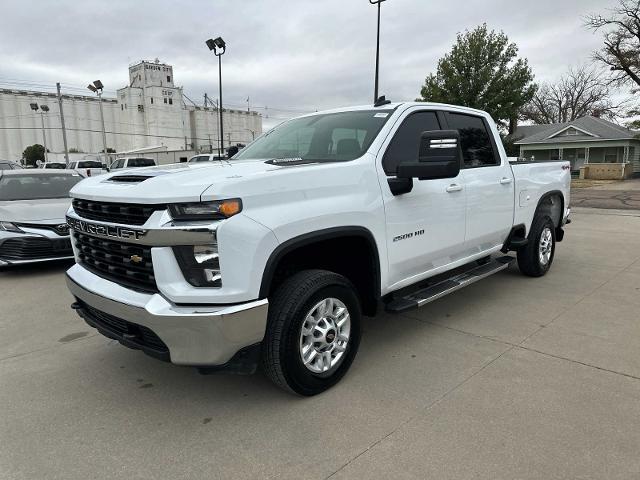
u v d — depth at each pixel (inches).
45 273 276.1
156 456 103.0
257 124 3727.9
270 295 127.3
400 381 133.0
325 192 122.0
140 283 112.3
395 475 94.7
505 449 101.6
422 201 151.1
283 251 110.4
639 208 581.6
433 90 1073.5
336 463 98.8
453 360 145.9
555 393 124.5
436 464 97.5
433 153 128.3
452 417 114.3
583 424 110.2
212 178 108.3
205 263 102.4
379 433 108.7
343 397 125.0
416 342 160.6
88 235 124.9
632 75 1202.6
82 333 178.4
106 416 119.6
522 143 1567.4
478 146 188.2
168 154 2180.1
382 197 136.8
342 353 130.8
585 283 229.0
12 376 142.7
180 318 101.0
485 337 163.8
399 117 152.9
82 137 3161.9
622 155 1429.6
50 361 153.1
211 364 105.1
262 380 136.6
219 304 102.9
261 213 107.6
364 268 139.0
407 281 153.1
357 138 147.2
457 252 175.6
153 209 104.2
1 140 2989.7
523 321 178.7
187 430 112.4
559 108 2228.1
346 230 124.8
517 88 1047.0
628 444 102.3
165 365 148.1
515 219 208.4
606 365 140.5
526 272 236.7
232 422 115.1
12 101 2967.5
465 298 208.1
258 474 96.3
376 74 791.1
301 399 124.9
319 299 120.9
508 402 120.5
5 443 108.8
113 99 3282.5
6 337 175.6
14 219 263.9
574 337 162.2
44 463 101.3
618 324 173.9
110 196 112.1
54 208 279.1
